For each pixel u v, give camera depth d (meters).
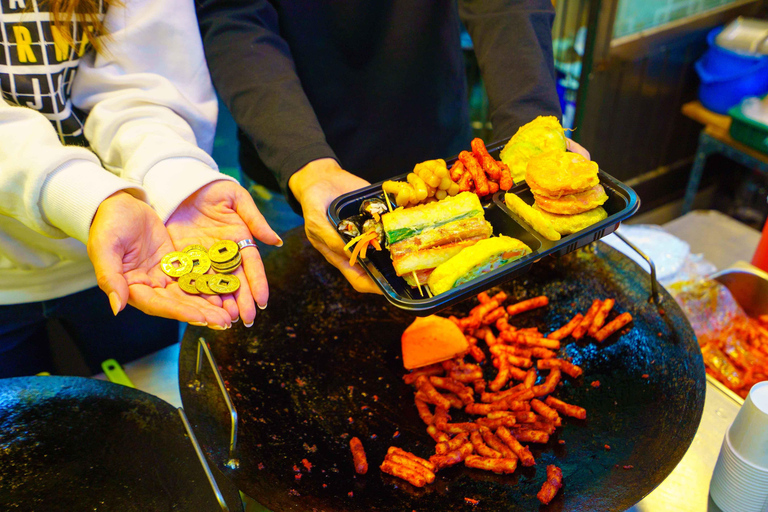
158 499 0.49
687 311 0.74
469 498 0.50
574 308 0.65
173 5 0.64
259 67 0.65
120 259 0.49
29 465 0.52
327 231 0.55
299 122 0.61
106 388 0.56
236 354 0.60
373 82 0.75
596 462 0.52
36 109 0.60
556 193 0.53
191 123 0.68
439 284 0.50
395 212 0.53
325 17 0.70
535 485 0.51
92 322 0.71
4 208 0.55
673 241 0.83
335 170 0.59
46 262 0.64
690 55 1.30
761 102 1.08
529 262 0.51
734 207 1.53
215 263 0.53
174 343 0.73
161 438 0.52
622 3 1.14
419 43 0.72
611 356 0.60
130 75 0.64
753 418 0.48
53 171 0.52
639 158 1.43
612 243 0.82
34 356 0.71
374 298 0.67
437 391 0.59
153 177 0.57
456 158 0.61
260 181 0.86
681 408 0.52
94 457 0.52
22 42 0.57
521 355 0.61
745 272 0.76
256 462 0.51
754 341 0.72
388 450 0.54
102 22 0.61
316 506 0.48
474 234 0.53
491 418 0.55
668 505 0.54
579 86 1.19
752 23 1.16
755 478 0.49
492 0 0.70
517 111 0.63
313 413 0.57
